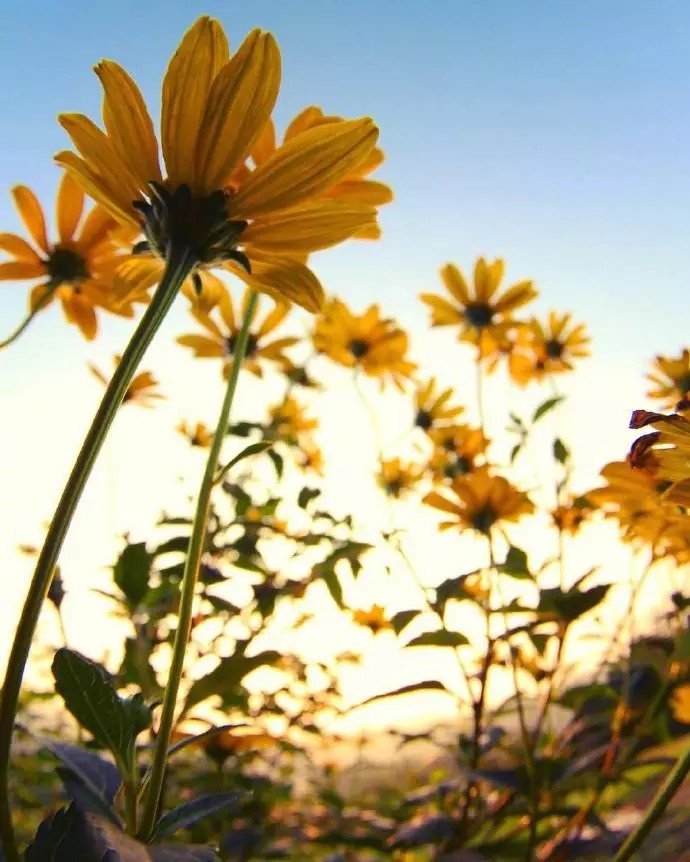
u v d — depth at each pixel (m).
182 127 0.15
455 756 0.41
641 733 0.33
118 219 0.15
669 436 0.15
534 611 0.32
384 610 0.53
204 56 0.15
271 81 0.15
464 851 0.33
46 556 0.11
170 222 0.15
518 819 0.41
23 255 0.24
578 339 0.57
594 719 0.37
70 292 0.25
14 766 0.47
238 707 0.39
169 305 0.14
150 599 0.35
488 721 0.41
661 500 0.16
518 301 0.53
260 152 0.20
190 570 0.17
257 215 0.15
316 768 0.67
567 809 0.31
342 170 0.15
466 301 0.53
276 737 0.35
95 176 0.15
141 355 0.13
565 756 0.37
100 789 0.16
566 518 0.41
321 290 0.16
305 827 0.48
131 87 0.15
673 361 0.41
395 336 0.56
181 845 0.13
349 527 0.44
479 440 0.49
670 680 0.34
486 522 0.39
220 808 0.15
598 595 0.31
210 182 0.15
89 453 0.12
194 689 0.17
